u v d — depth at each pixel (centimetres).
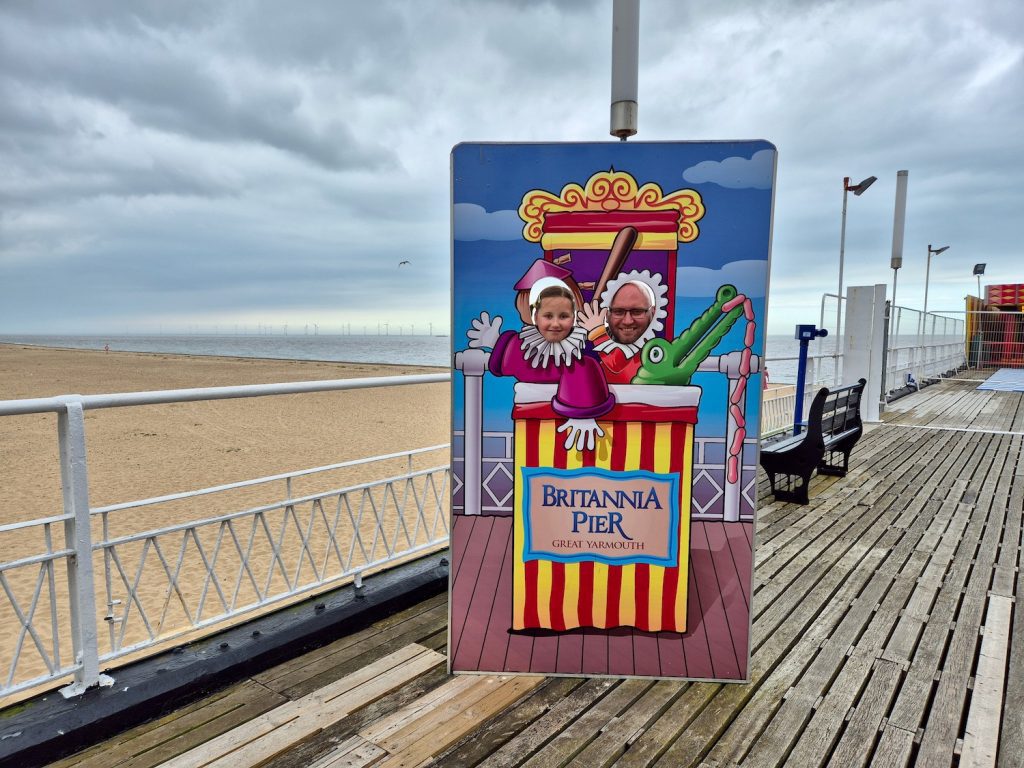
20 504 844
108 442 1312
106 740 215
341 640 286
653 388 246
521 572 257
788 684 256
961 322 1964
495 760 208
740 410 246
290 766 204
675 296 241
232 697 241
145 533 247
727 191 235
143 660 248
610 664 259
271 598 288
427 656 273
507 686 251
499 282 244
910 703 244
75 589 223
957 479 605
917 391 1391
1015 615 318
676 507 252
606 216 238
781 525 462
